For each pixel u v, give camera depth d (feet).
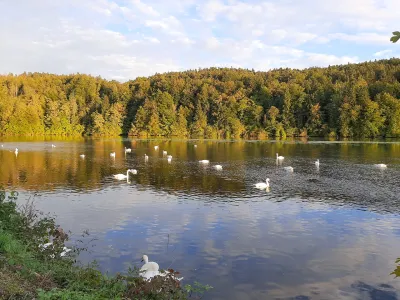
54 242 37.91
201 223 64.23
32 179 107.86
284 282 42.24
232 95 386.52
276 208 75.20
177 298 28.99
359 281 42.83
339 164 146.82
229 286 41.06
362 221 66.28
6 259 28.89
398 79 397.19
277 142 282.56
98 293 26.55
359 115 318.04
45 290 25.93
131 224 63.31
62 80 470.80
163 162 153.69
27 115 346.33
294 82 407.64
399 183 104.63
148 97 400.67
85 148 220.02
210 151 207.51
